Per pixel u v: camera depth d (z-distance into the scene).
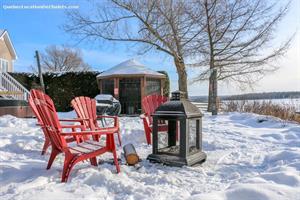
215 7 12.09
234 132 5.62
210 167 3.17
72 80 13.98
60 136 2.61
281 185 2.15
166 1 11.99
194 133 3.30
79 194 2.16
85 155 2.66
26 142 4.31
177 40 12.26
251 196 1.96
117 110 7.91
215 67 12.20
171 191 2.28
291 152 3.41
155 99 5.46
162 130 3.37
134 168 3.03
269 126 6.66
